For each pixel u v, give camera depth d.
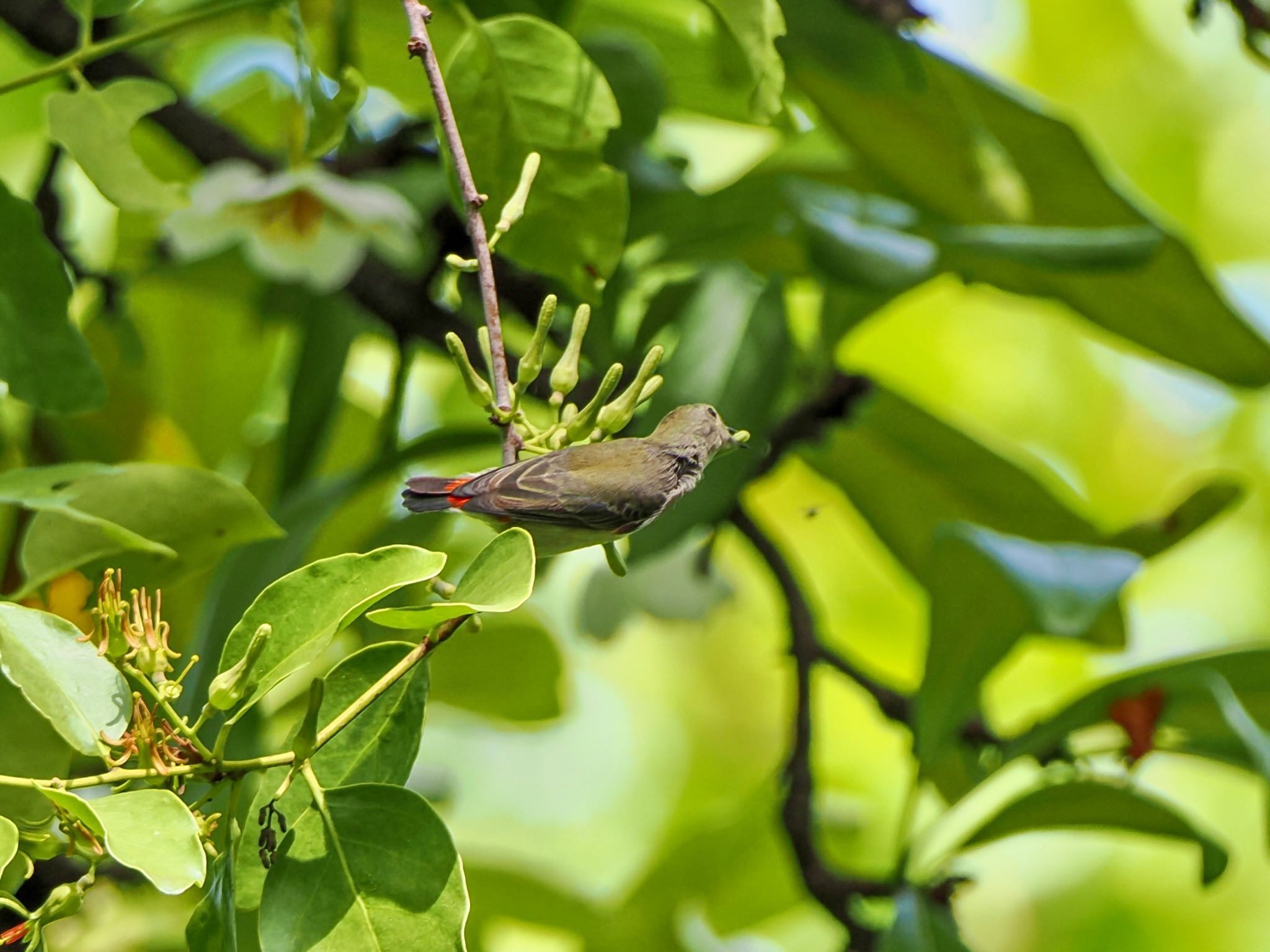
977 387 16.84
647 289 10.21
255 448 10.41
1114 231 8.85
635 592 10.15
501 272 9.59
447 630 5.04
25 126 12.27
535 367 6.03
